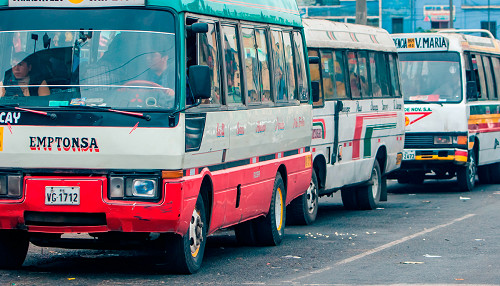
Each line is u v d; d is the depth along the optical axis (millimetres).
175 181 13438
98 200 13430
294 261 16453
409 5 91438
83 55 13773
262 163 17641
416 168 32969
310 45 23453
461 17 92188
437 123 32312
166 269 14641
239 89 16438
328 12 91375
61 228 13742
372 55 27750
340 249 18188
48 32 13875
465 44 33500
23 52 13883
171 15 13812
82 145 13461
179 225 13641
